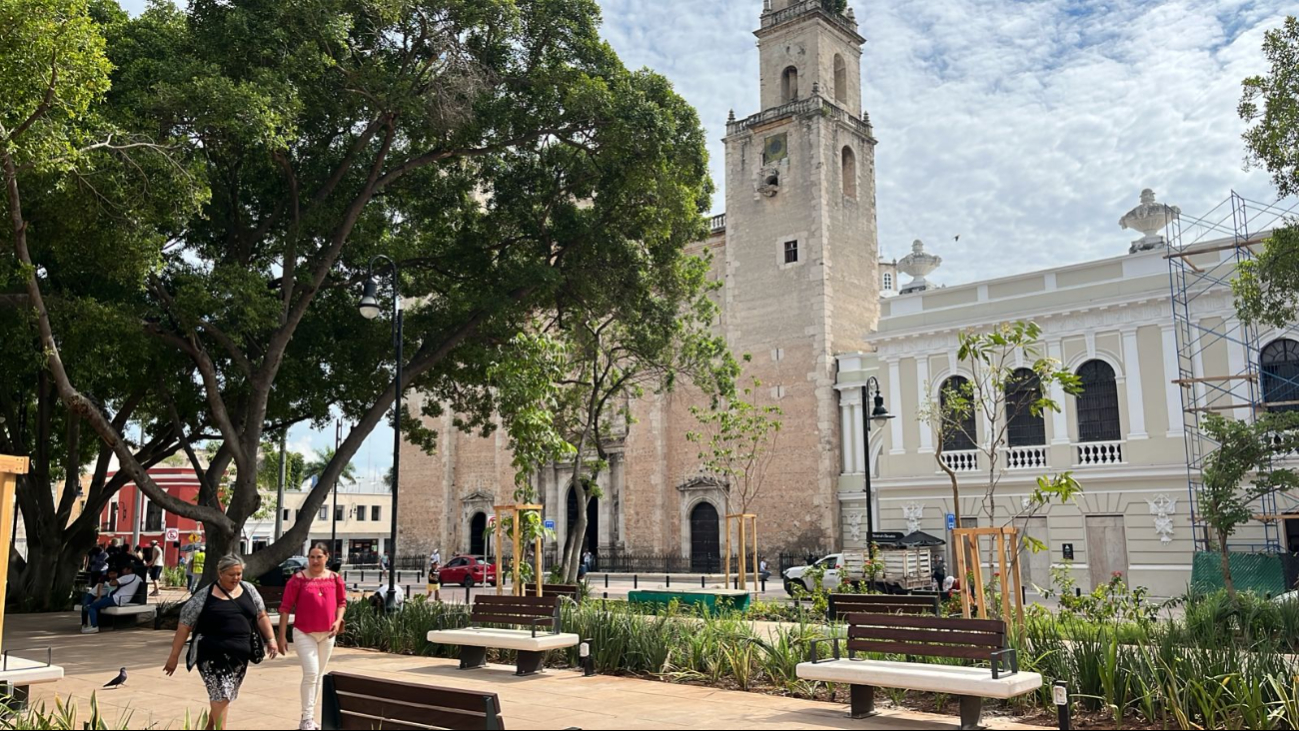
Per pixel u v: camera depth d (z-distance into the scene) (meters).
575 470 29.50
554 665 14.17
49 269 19.30
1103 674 10.28
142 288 17.25
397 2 19.72
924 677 9.73
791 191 48.31
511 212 24.64
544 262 24.62
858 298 48.62
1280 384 29.14
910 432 35.94
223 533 20.00
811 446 45.50
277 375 22.81
